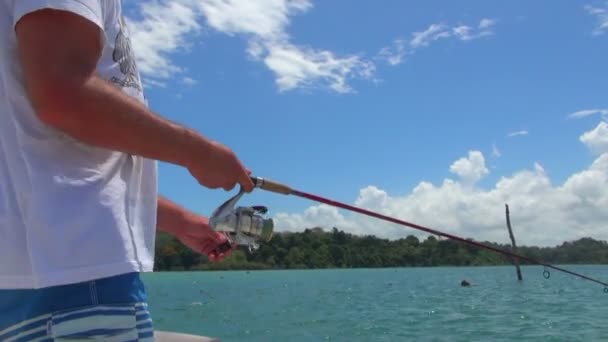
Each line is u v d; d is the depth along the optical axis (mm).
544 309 22609
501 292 34094
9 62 1355
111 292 1343
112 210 1392
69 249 1298
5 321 1349
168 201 2332
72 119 1249
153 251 1562
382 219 2986
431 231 3465
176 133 1395
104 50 1487
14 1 1343
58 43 1241
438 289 38969
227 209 1832
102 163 1428
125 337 1351
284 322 20453
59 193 1320
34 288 1271
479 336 15828
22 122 1339
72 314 1289
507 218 40094
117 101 1296
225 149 1511
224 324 20078
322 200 2334
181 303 30438
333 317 21844
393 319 20609
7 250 1312
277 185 1995
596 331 16078
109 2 1510
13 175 1332
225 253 2377
